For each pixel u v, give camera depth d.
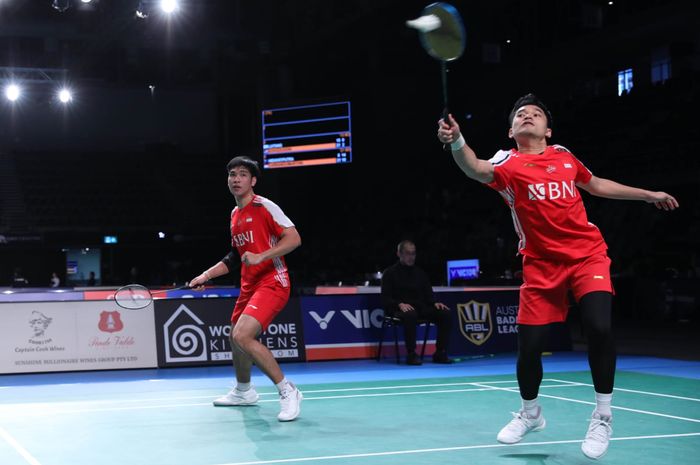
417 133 30.55
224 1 29.62
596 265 4.15
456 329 10.73
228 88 32.84
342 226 29.50
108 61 31.59
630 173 20.81
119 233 29.00
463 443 4.81
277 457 4.45
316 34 29.23
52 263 29.83
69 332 9.45
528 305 4.28
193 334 9.79
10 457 4.56
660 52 24.41
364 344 10.39
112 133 32.53
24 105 31.50
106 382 8.34
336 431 5.25
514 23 28.11
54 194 29.95
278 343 10.02
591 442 4.08
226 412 6.15
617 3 24.86
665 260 18.55
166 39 29.25
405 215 27.17
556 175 4.19
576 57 26.08
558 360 10.02
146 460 4.43
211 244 30.78
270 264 5.91
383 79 30.78
